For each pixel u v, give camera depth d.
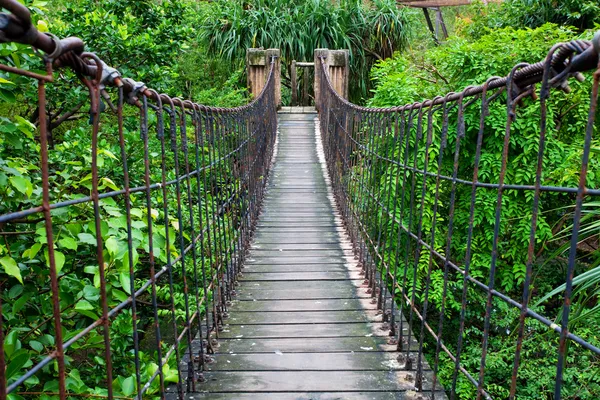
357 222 3.79
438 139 5.19
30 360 1.58
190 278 3.81
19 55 1.83
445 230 5.62
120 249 1.62
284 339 2.36
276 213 4.95
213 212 2.47
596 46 0.81
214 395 1.86
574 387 4.46
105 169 2.78
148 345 4.30
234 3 9.94
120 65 3.79
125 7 4.48
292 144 7.68
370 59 10.70
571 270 0.89
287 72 10.72
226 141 2.95
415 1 11.16
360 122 3.86
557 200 5.20
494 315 5.49
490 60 5.20
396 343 2.31
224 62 9.66
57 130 4.73
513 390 1.11
